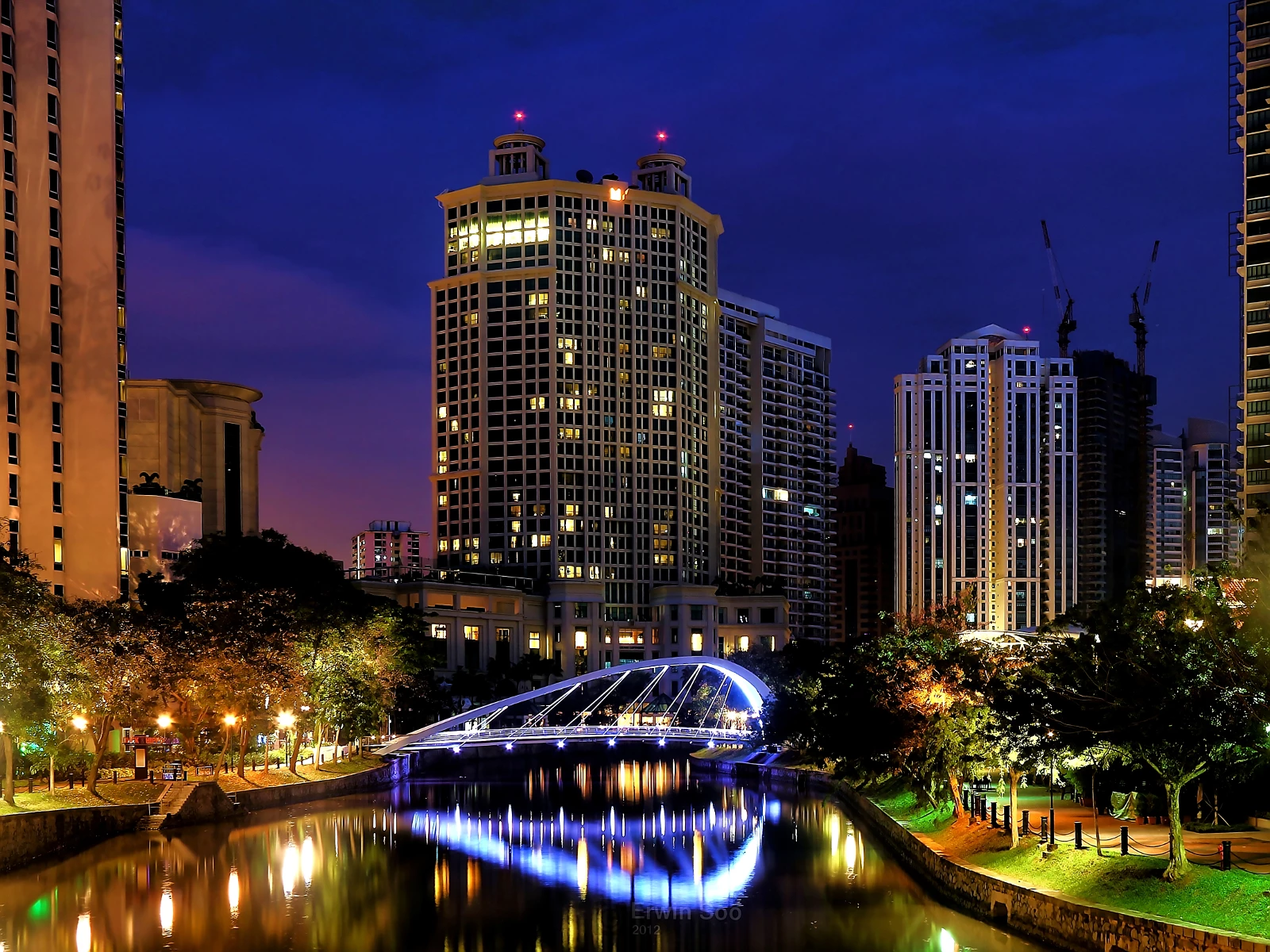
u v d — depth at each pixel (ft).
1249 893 153.99
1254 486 485.15
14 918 224.94
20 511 460.55
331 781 439.63
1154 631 172.14
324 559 520.83
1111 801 242.78
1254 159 496.23
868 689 302.66
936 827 260.21
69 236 483.10
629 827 361.30
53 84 482.69
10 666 274.16
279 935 214.69
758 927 216.74
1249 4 501.15
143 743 376.48
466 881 266.16
